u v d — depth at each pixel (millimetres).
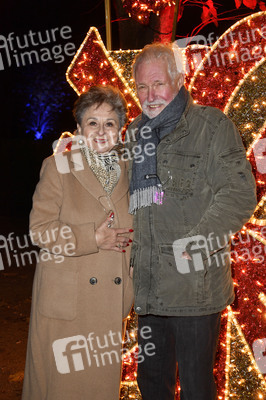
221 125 2264
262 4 4098
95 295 2496
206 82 2834
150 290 2381
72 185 2500
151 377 2553
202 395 2365
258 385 2896
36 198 2473
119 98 2484
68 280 2477
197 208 2287
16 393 3438
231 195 2188
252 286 2898
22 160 12422
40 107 21719
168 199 2303
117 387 2584
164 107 2342
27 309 5324
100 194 2498
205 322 2338
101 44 2939
